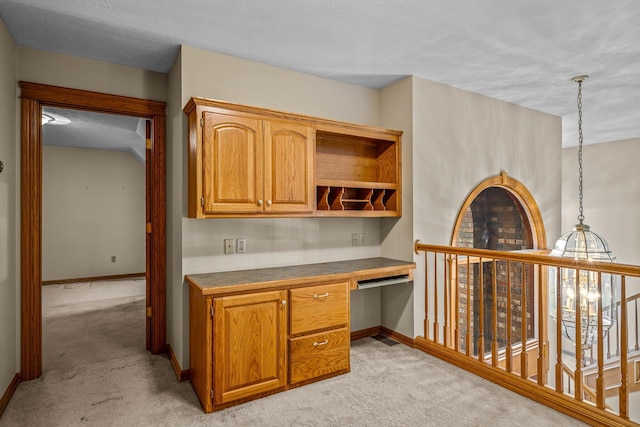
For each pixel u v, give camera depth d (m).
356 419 2.10
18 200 2.55
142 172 6.89
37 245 2.62
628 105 4.01
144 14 2.18
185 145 2.61
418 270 3.22
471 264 4.16
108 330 3.73
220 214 2.43
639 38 2.50
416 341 3.16
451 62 2.91
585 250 3.07
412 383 2.53
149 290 3.16
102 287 5.86
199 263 2.67
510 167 3.96
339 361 2.64
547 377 4.04
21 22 2.26
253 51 2.70
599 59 2.84
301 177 2.76
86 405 2.25
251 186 2.53
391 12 2.18
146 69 3.02
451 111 3.46
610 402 4.65
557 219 4.48
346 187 3.03
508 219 4.37
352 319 3.39
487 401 2.30
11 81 2.43
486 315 4.25
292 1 2.06
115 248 6.64
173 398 2.34
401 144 3.30
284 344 2.41
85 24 2.30
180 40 2.52
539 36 2.47
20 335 2.56
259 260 2.92
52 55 2.68
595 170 6.03
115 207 6.64
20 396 2.36
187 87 2.60
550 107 4.11
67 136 5.34
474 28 2.38
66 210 6.23
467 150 3.59
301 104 3.11
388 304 3.48
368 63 2.93
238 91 2.80
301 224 3.13
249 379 2.28
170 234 3.02
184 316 2.59
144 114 3.03
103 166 6.55
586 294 2.96
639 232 5.53
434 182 3.33
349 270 2.82
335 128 2.94
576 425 2.04
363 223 3.48
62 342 3.37
